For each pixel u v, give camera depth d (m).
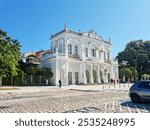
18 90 30.05
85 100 17.11
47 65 51.31
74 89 33.19
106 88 34.84
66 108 12.67
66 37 53.19
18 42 37.00
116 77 66.88
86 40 57.66
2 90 29.75
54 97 20.16
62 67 49.41
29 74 45.19
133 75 73.00
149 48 89.81
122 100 16.92
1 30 34.53
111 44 67.12
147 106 13.42
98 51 61.19
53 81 48.38
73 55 54.56
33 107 13.26
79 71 54.16
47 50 68.25
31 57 57.34
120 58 90.44
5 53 33.25
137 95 14.87
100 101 16.27
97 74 58.72
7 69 33.25
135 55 86.06
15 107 13.37
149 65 83.94
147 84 14.71
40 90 30.95
